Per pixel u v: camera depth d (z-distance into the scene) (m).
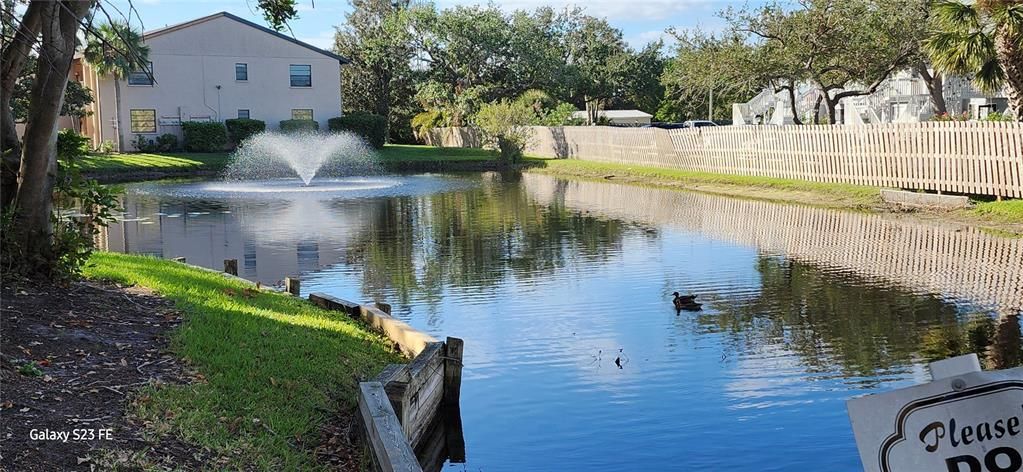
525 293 12.48
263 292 10.22
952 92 36.19
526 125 47.00
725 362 8.96
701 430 7.13
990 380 2.77
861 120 35.06
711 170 32.31
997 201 19.70
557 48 69.44
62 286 8.52
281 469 5.33
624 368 8.81
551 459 6.65
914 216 20.09
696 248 16.44
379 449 5.18
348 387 7.10
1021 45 19.59
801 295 12.06
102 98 44.97
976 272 13.35
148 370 6.43
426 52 61.78
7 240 8.28
